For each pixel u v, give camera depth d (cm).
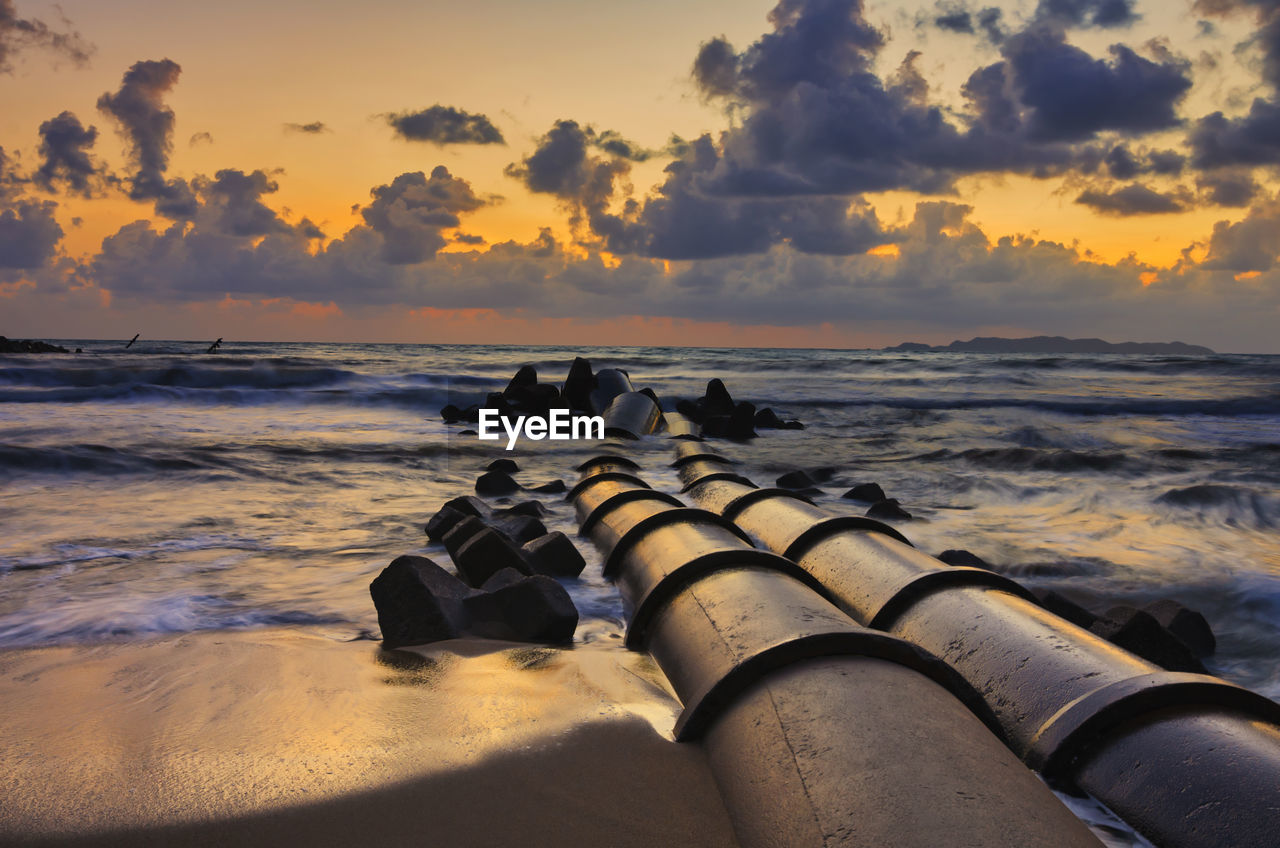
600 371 2050
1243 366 3719
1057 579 649
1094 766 262
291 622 491
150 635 459
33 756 288
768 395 2778
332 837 238
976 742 241
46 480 1008
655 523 572
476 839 238
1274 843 206
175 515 826
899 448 1584
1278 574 655
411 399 2350
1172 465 1293
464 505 773
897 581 417
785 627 316
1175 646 399
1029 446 1638
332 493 995
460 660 405
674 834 240
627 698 343
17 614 495
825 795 219
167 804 254
